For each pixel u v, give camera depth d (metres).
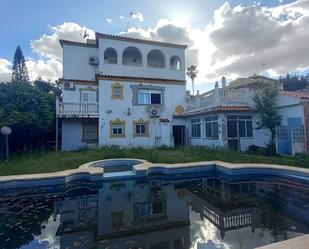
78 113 19.72
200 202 8.70
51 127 20.75
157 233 6.09
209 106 19.12
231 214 7.30
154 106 21.81
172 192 10.16
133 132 21.16
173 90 23.08
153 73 23.73
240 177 11.84
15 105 16.06
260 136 18.19
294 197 8.81
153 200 9.09
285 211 7.38
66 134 20.28
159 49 24.31
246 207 7.86
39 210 8.02
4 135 16.11
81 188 10.89
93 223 6.88
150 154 16.00
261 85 22.39
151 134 21.70
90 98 21.92
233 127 17.61
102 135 20.16
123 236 5.96
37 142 19.50
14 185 10.16
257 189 9.99
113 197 9.52
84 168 12.08
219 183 11.38
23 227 6.61
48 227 6.60
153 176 12.52
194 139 21.53
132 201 9.00
